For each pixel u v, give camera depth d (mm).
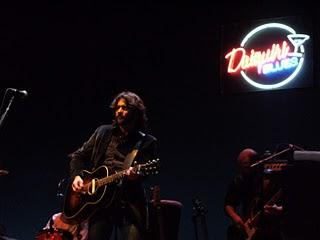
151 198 5508
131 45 7805
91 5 8070
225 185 7031
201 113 7293
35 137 8039
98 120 7793
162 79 7570
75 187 3996
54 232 5352
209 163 7160
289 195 3537
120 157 4004
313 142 6645
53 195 7836
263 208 5359
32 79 8180
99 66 7922
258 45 7039
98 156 4066
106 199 3877
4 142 8148
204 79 7344
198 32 7465
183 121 7375
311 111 6703
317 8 6832
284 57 6867
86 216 3959
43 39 8219
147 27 7754
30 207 7910
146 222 3889
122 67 7805
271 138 6867
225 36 7246
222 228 6949
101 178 3957
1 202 8023
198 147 7242
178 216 5625
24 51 8258
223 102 7188
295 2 6969
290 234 3504
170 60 7570
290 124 6793
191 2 7559
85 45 8031
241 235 5496
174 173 7305
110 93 7801
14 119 8156
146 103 7594
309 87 6715
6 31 8305
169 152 7379
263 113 6945
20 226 7906
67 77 8039
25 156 8039
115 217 3895
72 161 4156
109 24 7961
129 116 4004
